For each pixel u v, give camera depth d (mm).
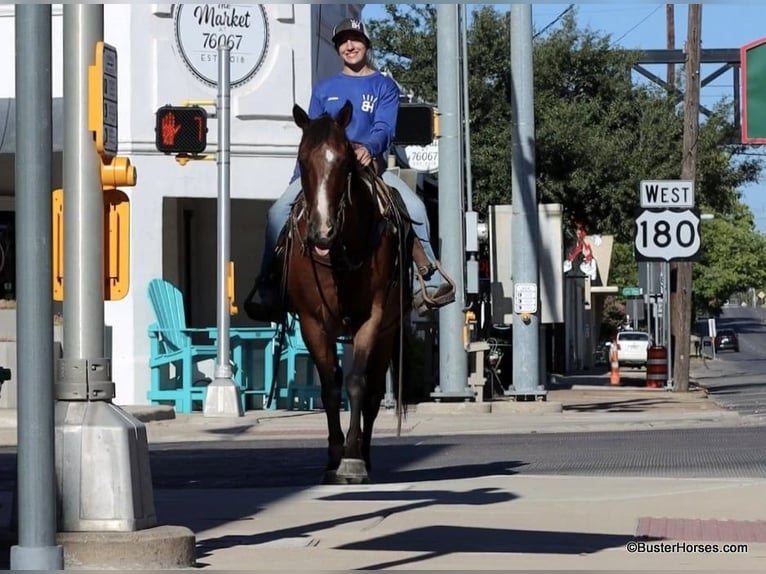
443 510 10375
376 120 11719
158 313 24188
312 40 25875
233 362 24297
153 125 24828
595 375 53750
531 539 9000
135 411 21531
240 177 25188
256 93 25234
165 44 24922
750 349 104688
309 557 8336
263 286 11953
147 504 7996
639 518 9914
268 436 19609
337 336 11703
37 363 6363
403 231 11398
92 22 7918
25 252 6309
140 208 24719
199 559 8227
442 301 11961
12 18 24844
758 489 11539
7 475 14008
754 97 25328
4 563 7602
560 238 25000
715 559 8289
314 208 10266
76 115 7867
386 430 19875
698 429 19969
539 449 16297
